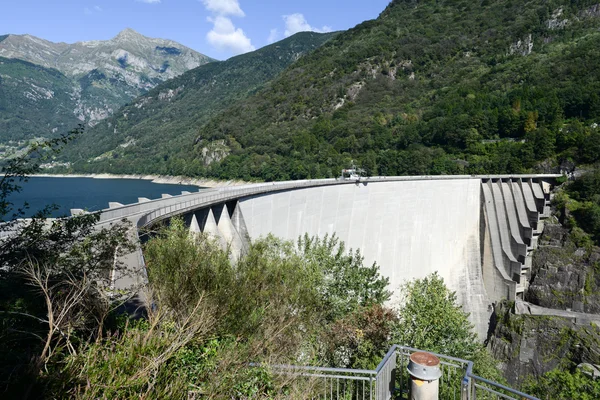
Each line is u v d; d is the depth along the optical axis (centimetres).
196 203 3653
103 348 897
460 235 8225
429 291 2584
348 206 6244
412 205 7262
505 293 8125
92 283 1086
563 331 7175
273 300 1786
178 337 980
